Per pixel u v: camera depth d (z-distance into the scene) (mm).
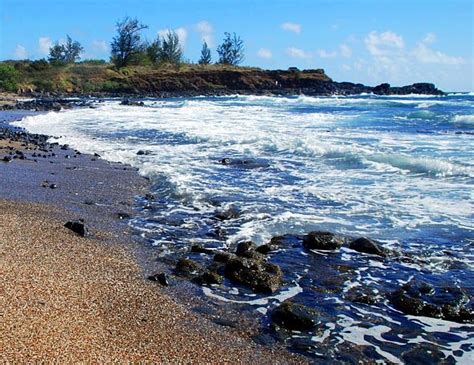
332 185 13461
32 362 4770
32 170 15594
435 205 11383
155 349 5434
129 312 6281
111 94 79500
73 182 14039
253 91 89688
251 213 10977
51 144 21453
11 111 39906
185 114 36844
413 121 29281
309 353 5695
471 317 6543
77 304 6262
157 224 10328
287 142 20125
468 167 14414
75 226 9430
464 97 70938
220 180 14258
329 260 8453
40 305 6051
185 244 9172
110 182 14188
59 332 5445
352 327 6320
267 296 7156
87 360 4945
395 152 17328
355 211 11031
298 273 7938
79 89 81125
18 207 10945
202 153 19047
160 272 7805
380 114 34969
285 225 10172
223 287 7410
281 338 6008
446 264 8227
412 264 8258
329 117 32906
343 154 17359
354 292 7277
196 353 5465
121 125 28938
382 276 7820
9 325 5438
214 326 6195
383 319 6527
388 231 9781
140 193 13016
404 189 12852
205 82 91188
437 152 17250
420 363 5547
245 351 5641
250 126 27125
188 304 6785
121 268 7801
